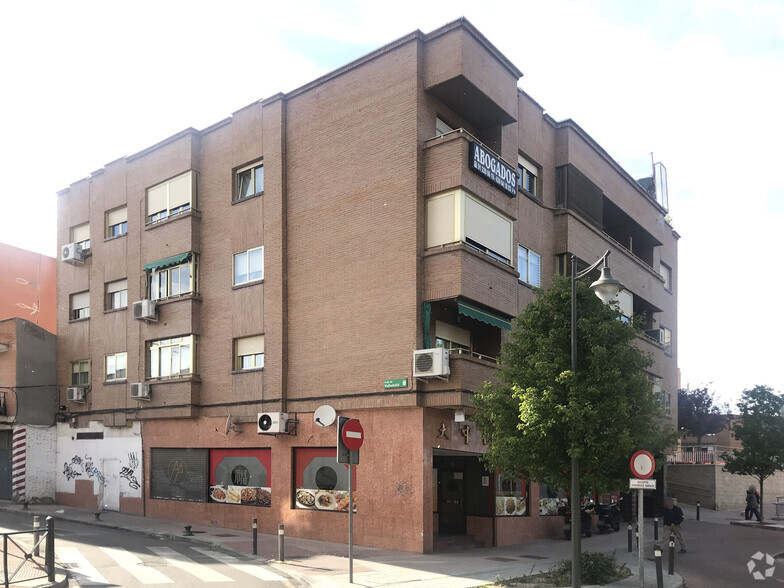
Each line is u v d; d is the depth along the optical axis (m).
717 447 38.84
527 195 21.66
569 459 13.56
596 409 13.06
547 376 13.52
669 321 32.78
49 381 27.44
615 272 26.00
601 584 13.16
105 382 25.44
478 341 20.50
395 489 17.52
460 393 16.94
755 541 21.92
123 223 26.05
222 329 22.02
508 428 14.02
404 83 18.70
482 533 19.75
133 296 24.89
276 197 21.00
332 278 19.56
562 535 22.25
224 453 21.66
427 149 18.48
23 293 33.03
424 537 16.88
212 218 22.94
